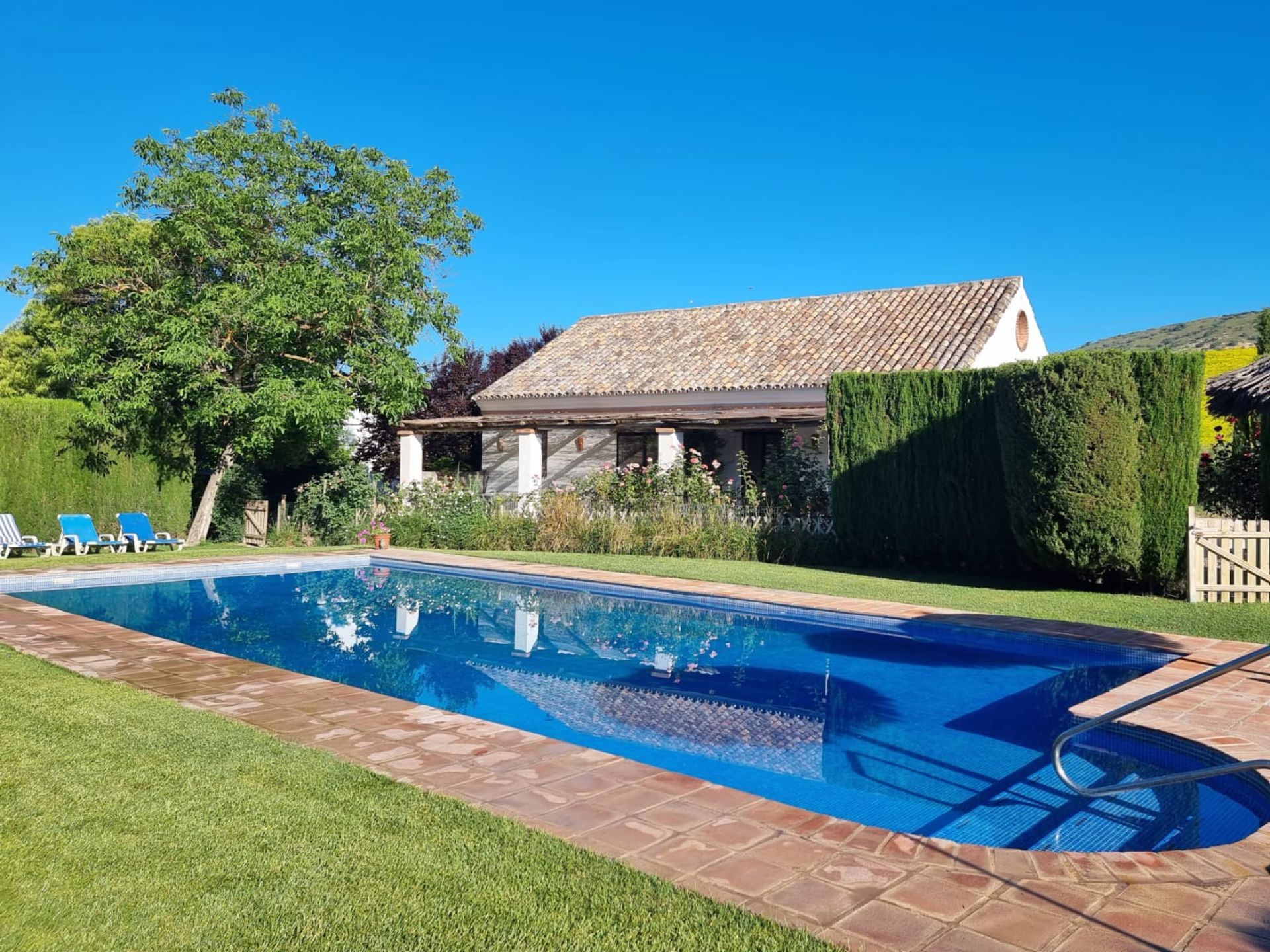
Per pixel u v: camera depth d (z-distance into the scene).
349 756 4.69
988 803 4.89
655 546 16.58
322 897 3.02
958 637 9.45
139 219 22.92
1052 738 6.19
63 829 3.58
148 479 18.09
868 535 14.66
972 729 6.42
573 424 20.80
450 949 2.70
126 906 2.94
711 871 3.30
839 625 10.46
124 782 4.16
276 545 19.03
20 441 16.66
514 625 10.93
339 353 18.33
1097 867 3.37
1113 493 11.10
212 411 16.56
